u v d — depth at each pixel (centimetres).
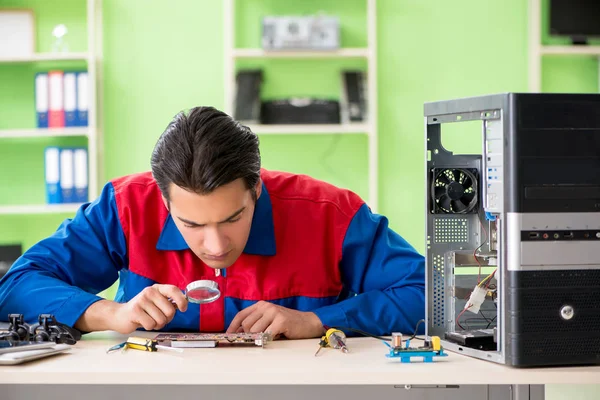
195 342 139
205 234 139
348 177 423
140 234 171
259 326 148
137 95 423
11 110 422
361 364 123
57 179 400
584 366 125
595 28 414
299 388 145
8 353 125
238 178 136
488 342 134
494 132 126
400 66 423
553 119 123
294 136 423
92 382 117
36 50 421
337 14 423
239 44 422
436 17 422
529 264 123
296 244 171
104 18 422
